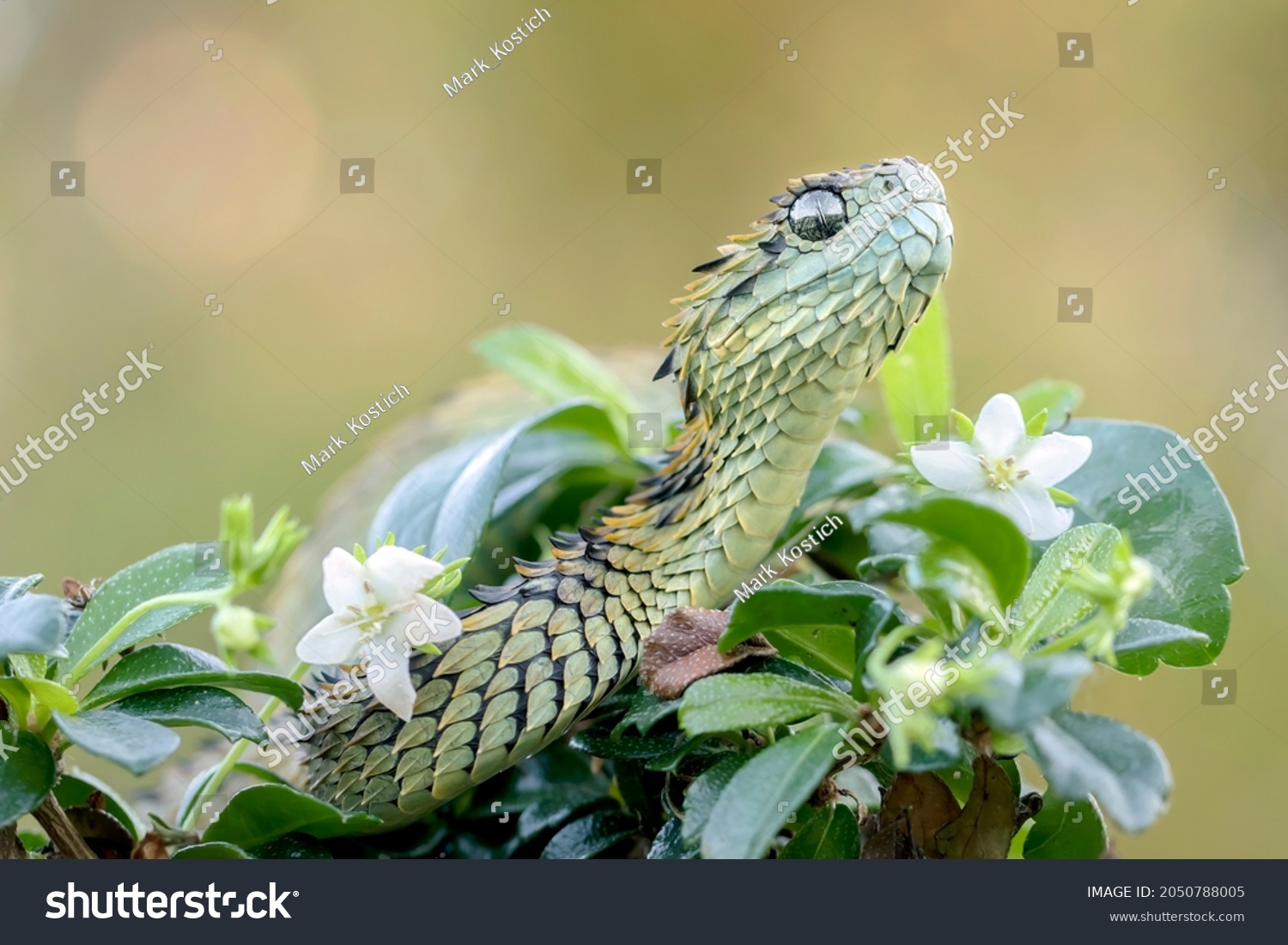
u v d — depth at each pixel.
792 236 0.36
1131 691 0.43
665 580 0.36
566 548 0.37
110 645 0.34
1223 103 0.63
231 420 0.58
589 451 0.40
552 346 0.41
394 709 0.35
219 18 0.60
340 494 0.41
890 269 0.36
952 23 0.66
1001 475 0.35
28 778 0.34
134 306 0.59
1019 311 0.60
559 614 0.36
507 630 0.36
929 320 0.37
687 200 0.69
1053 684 0.33
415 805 0.36
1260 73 0.63
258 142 0.59
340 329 0.60
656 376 0.37
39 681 0.34
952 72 0.66
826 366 0.36
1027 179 0.63
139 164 0.57
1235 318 0.60
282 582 0.40
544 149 0.69
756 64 0.70
